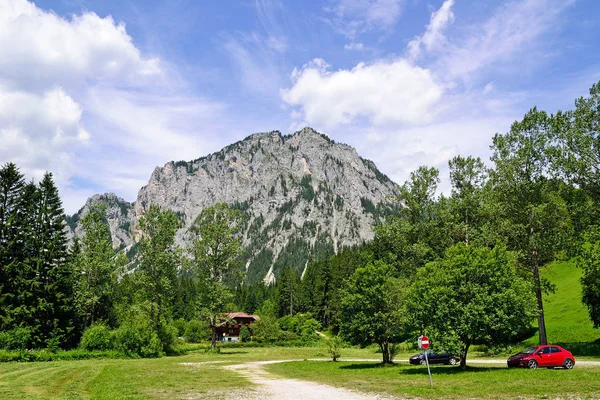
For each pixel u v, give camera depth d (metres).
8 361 40.22
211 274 65.75
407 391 19.11
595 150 37.09
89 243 66.25
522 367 27.16
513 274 28.97
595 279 37.72
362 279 35.66
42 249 56.88
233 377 28.58
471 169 48.47
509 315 27.12
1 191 56.72
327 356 55.28
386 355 36.47
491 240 42.66
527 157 41.62
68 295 58.66
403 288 35.53
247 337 113.94
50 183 61.38
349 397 18.08
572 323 49.97
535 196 41.03
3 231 54.22
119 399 18.41
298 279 155.75
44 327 53.88
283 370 34.47
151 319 59.56
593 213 38.53
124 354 50.25
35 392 20.88
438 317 27.78
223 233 64.81
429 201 49.00
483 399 16.33
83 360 43.91
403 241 48.53
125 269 68.44
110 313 74.38
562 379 20.75
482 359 39.62
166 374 30.41
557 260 41.00
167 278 61.94
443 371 27.95
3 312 51.19
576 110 38.34
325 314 114.00
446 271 29.00
